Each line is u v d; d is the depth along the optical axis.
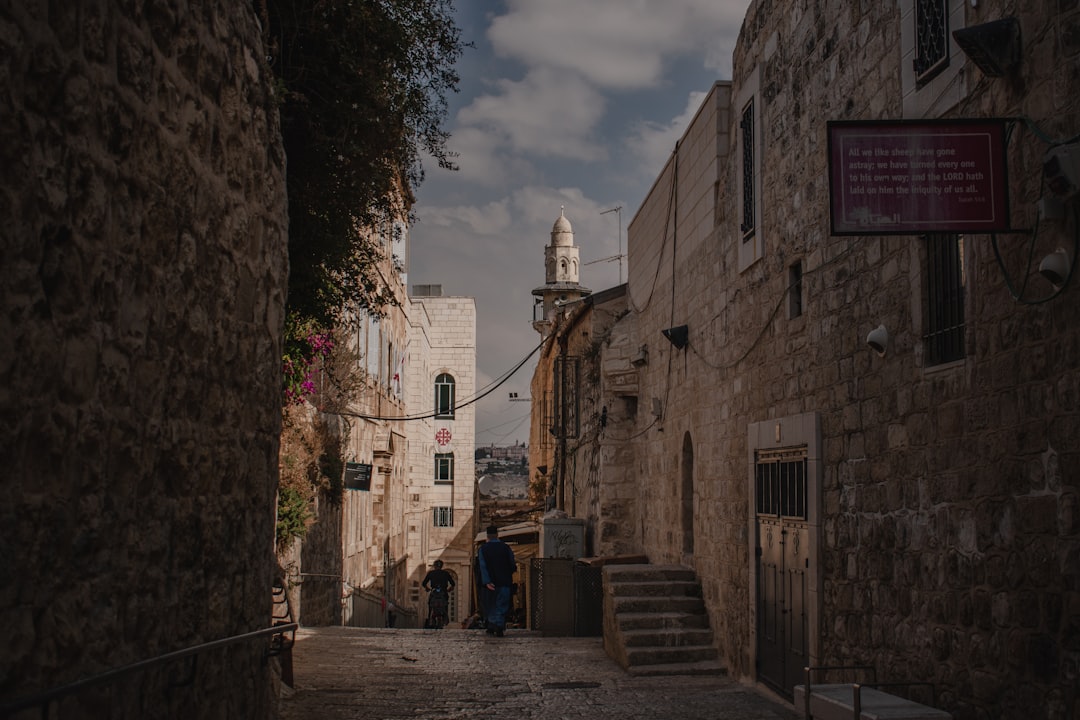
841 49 9.37
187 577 4.63
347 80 8.59
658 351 18.09
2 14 3.06
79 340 3.59
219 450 5.00
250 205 5.39
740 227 12.69
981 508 6.58
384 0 8.70
